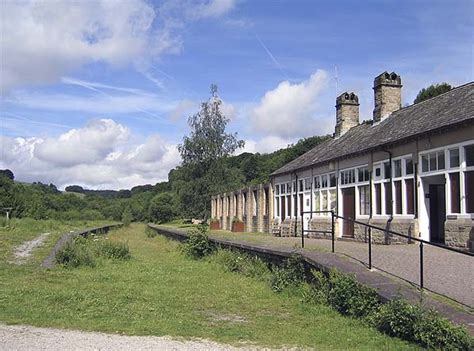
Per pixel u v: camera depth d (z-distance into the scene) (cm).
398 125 2358
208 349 800
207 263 2181
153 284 1570
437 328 785
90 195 11581
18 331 878
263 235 3338
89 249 2244
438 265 1279
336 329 958
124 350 765
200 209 5912
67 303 1175
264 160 8819
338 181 2692
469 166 1705
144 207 10000
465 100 1956
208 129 5928
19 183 7856
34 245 2647
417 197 1981
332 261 1315
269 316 1125
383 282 1070
